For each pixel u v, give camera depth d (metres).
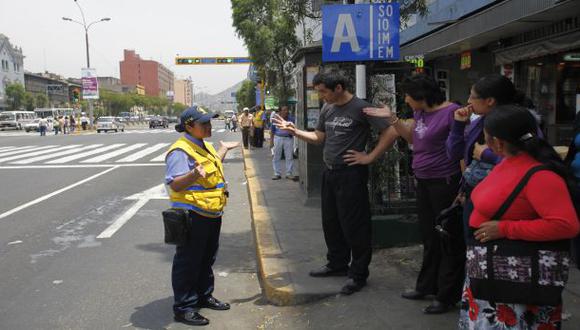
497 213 2.46
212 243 4.41
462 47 11.87
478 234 2.52
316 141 4.73
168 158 4.01
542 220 2.33
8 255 6.35
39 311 4.63
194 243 4.14
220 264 6.03
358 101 4.36
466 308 2.84
